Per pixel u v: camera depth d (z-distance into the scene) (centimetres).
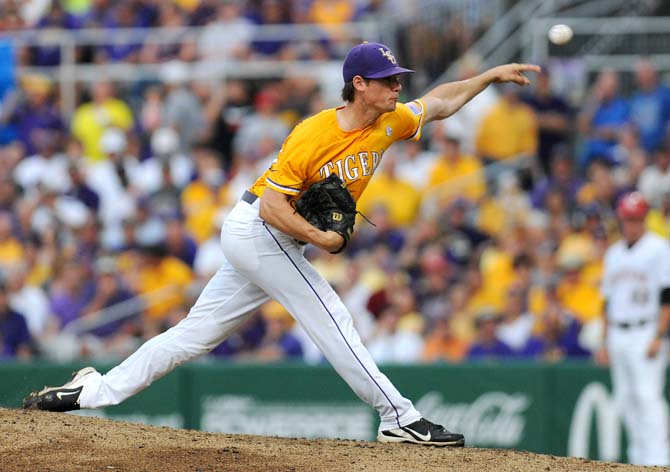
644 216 3338
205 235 4231
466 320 3794
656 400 3309
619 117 4416
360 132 1819
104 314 3969
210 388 3403
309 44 4741
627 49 4628
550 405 3375
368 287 3812
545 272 3866
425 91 4706
